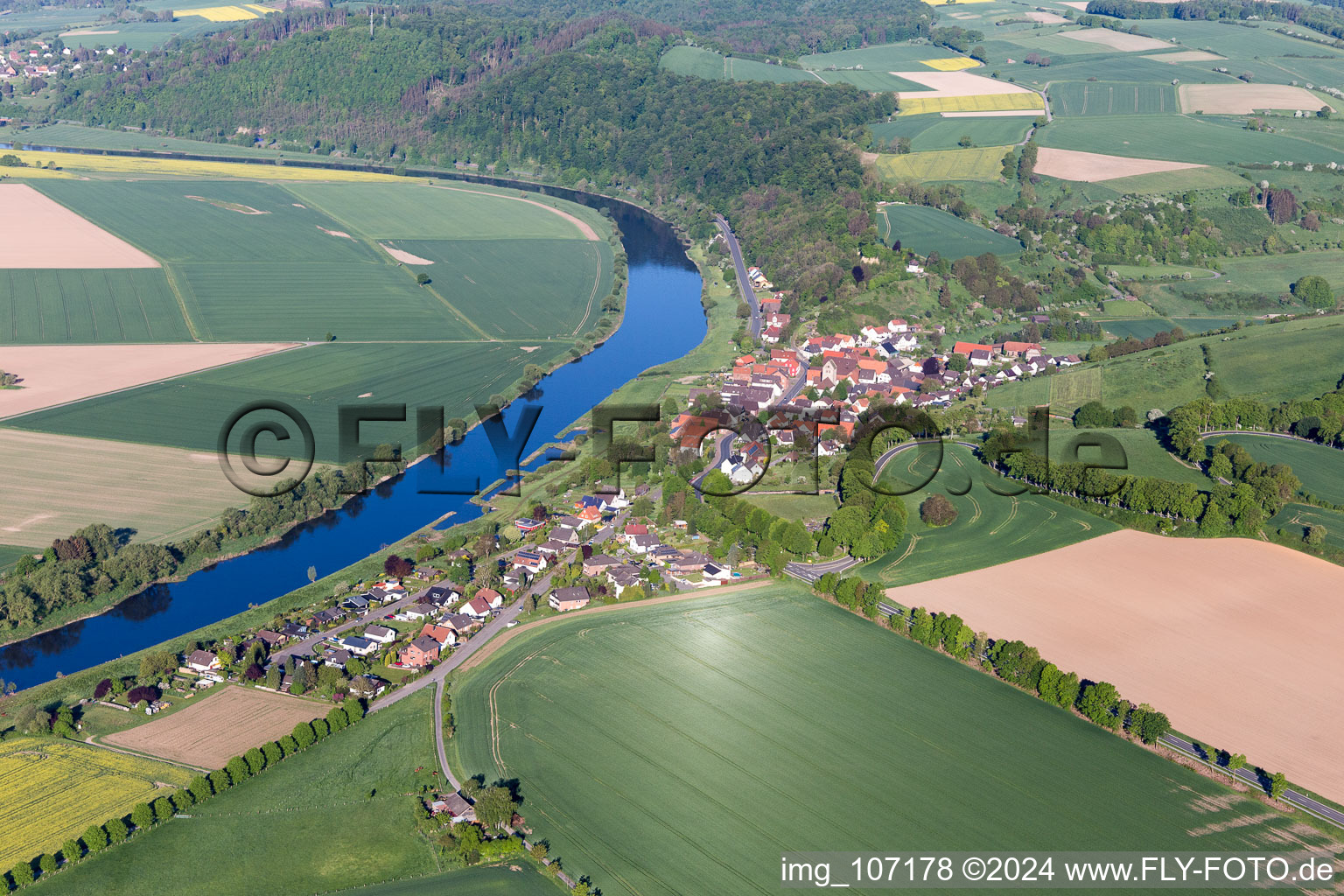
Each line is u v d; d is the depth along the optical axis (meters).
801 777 179.75
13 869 160.25
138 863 163.88
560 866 162.00
